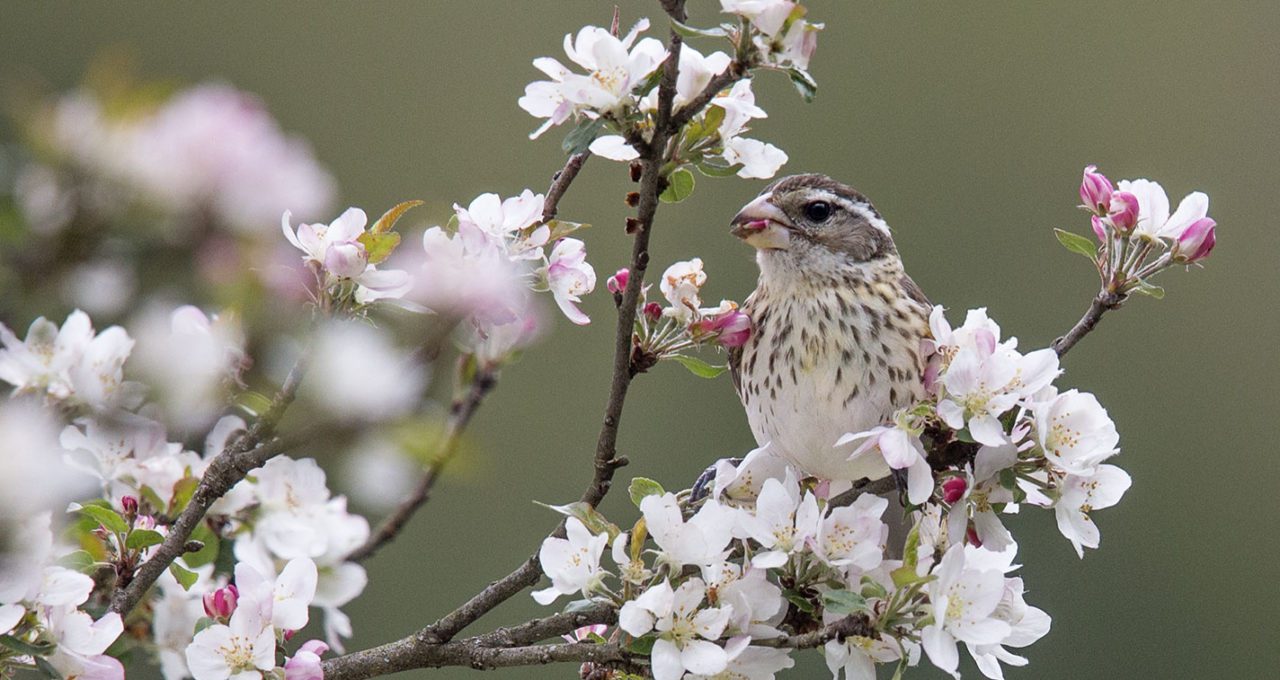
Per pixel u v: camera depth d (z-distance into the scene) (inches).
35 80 205.3
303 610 296.5
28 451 234.5
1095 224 335.6
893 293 398.3
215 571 323.0
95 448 300.4
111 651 312.7
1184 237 328.5
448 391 259.3
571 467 823.7
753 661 292.7
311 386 240.4
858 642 298.2
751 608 290.5
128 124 186.5
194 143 189.6
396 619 740.7
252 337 243.3
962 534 306.2
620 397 314.0
